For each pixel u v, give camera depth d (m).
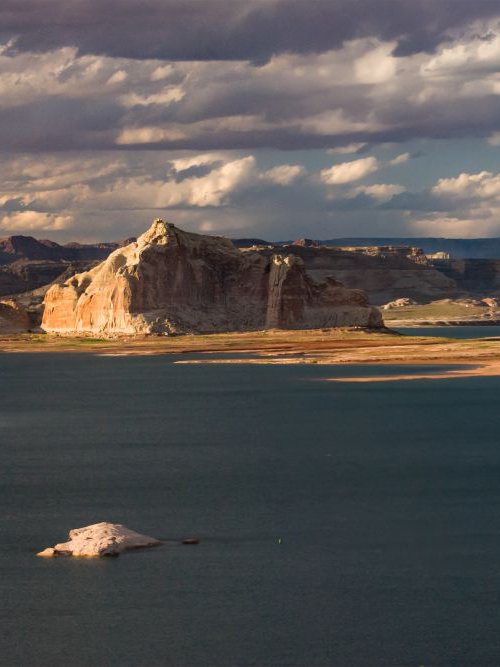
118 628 64.50
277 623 65.31
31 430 165.50
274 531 88.00
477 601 69.12
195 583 72.62
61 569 75.88
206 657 60.22
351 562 78.19
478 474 115.81
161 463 127.25
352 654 60.62
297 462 126.62
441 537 85.56
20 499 103.44
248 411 189.62
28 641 62.47
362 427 161.88
